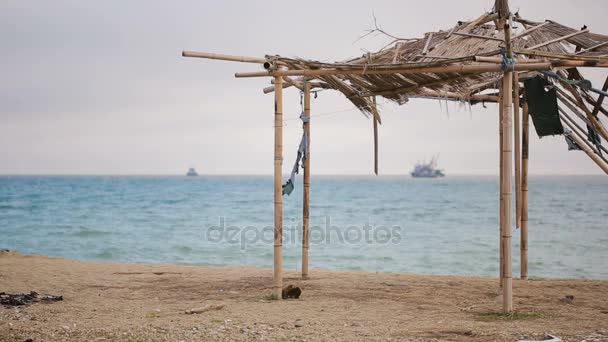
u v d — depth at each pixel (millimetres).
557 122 9234
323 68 9273
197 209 52594
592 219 39719
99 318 8547
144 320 8406
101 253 24000
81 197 73312
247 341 7285
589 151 9617
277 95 9516
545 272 19156
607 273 18938
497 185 128000
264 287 11359
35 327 7953
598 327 7797
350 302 9742
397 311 9008
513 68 8039
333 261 21719
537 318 8406
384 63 9320
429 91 10891
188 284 11805
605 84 9500
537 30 10062
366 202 65250
